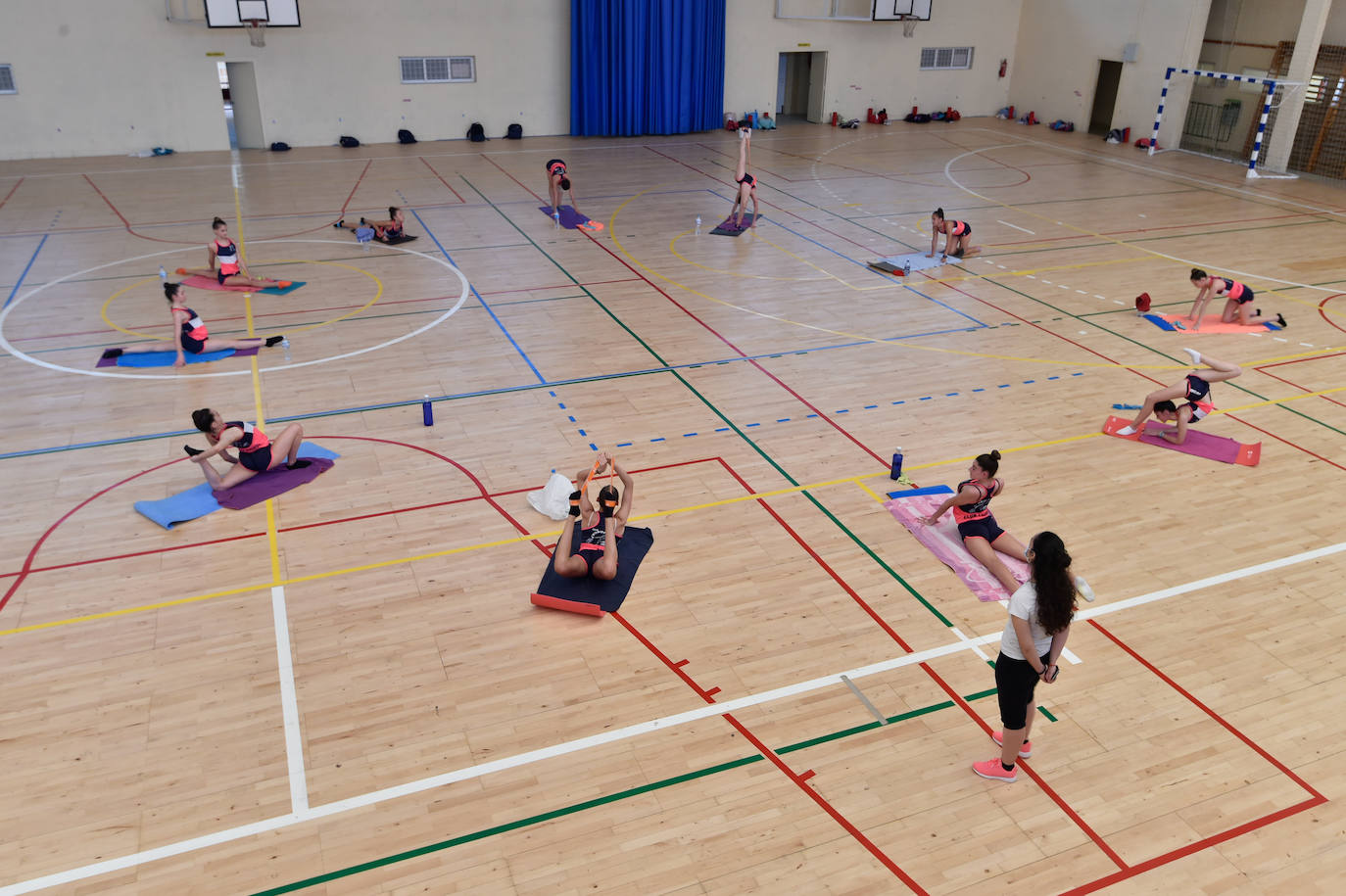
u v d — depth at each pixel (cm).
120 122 2117
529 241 1559
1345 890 473
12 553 725
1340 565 737
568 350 1127
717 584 706
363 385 1023
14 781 524
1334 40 2070
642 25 2403
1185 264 1482
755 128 2628
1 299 1255
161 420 937
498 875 475
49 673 605
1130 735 571
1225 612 682
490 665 623
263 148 2236
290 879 471
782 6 2542
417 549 742
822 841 498
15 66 1995
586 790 527
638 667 623
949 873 479
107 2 2014
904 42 2698
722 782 534
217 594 685
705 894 466
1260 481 855
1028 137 2561
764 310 1266
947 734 571
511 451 889
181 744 554
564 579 702
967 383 1053
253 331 1162
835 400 1007
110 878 470
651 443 909
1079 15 2567
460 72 2339
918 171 2122
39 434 905
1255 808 522
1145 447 917
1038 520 789
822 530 774
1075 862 488
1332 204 1872
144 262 1409
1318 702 600
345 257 1459
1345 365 1108
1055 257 1515
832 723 578
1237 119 2308
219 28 2098
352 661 623
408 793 523
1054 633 478
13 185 1848
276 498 806
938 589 705
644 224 1666
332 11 2172
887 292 1343
